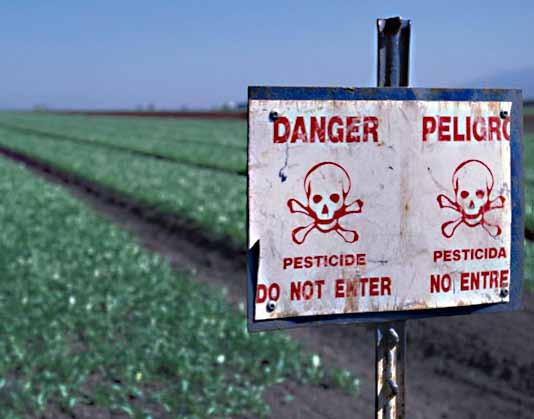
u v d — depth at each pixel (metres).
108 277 11.23
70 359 7.38
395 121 2.59
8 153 43.50
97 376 7.23
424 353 8.92
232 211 16.97
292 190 2.51
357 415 6.89
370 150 2.57
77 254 12.91
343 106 2.54
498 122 2.69
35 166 35.19
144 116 110.12
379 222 2.59
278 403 6.97
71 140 52.59
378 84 2.63
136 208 19.86
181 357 7.49
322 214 2.54
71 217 17.22
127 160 34.16
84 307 9.42
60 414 6.29
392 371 2.70
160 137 55.47
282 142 2.50
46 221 16.48
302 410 6.84
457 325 9.37
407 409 7.39
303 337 9.45
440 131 2.63
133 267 11.95
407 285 2.63
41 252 12.79
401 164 2.60
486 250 2.71
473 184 2.68
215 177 25.67
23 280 10.85
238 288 12.06
